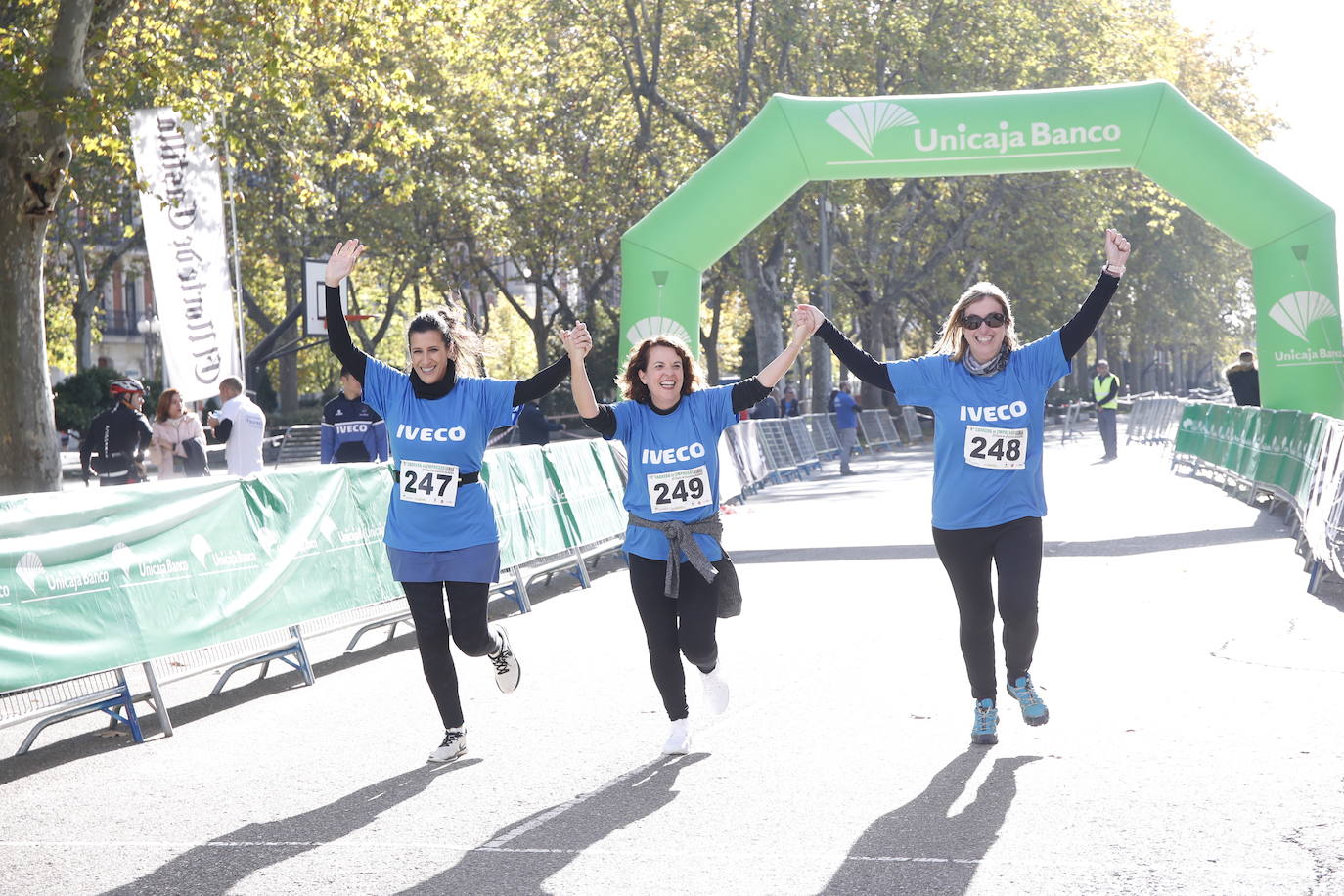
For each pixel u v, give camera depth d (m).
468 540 6.42
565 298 48.03
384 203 38.25
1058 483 22.47
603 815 5.42
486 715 7.44
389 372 6.51
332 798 5.89
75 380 40.97
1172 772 5.70
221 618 8.19
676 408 6.36
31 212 15.50
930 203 41.44
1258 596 10.26
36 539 7.09
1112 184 41.09
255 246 38.09
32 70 15.04
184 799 6.01
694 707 7.37
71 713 7.27
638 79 38.69
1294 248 17.02
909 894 4.39
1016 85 37.06
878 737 6.51
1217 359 100.81
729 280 39.44
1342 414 17.17
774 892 4.46
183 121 19.73
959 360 6.17
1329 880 4.38
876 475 27.88
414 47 34.62
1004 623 6.17
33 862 5.16
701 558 6.26
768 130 17.58
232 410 15.05
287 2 17.47
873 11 36.44
